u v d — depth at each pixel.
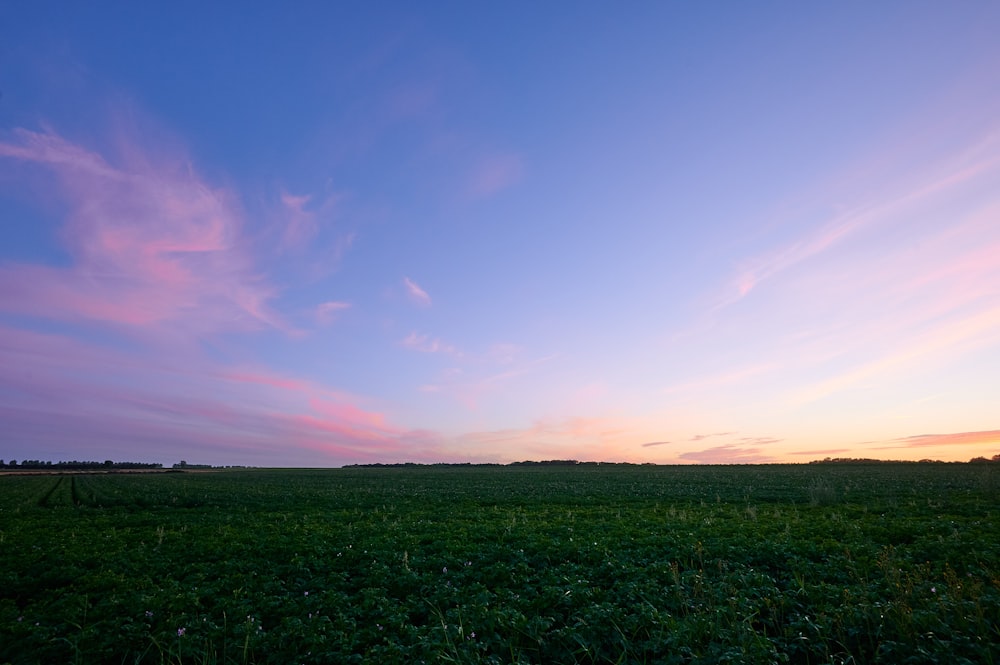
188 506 38.25
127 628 10.24
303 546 17.77
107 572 14.82
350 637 9.61
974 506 24.91
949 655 7.66
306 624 10.42
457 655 8.61
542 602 11.00
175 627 10.45
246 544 18.89
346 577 14.17
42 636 9.96
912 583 10.70
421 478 75.88
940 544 14.55
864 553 14.05
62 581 14.59
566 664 8.92
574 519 24.00
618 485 50.84
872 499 30.19
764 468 94.06
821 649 8.53
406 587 12.96
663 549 15.66
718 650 8.19
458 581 13.35
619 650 9.02
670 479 60.28
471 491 47.03
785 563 13.83
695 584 11.42
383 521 25.53
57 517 31.45
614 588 12.13
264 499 41.75
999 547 13.95
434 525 22.88
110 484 68.75
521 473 95.31
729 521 21.42
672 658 8.16
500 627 9.91
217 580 14.02
